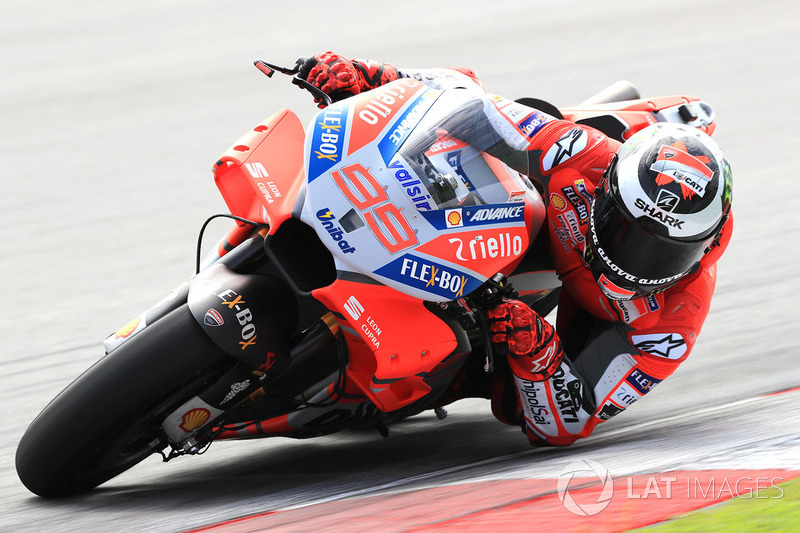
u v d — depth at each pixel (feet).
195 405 36.45
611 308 41.78
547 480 35.86
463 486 36.47
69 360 59.82
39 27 205.05
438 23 196.44
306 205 35.91
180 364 34.58
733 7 198.70
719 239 41.34
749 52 160.04
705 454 37.96
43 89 154.81
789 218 84.38
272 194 37.09
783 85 137.08
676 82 142.51
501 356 43.55
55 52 181.98
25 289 74.38
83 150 120.06
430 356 36.40
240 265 37.52
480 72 152.15
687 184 35.65
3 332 65.41
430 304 36.68
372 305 35.19
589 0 216.54
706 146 36.78
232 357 35.65
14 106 144.46
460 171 37.55
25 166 113.80
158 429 37.32
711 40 171.01
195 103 142.20
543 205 41.04
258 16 208.74
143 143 122.01
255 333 35.27
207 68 165.68
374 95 39.01
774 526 28.94
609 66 154.30
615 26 186.39
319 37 187.11
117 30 200.34
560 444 42.73
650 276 37.55
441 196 36.60
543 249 43.19
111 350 36.19
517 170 39.78
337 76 42.52
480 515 31.63
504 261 37.37
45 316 68.33
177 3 226.99
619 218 36.81
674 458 37.96
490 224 37.35
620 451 40.73
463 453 44.37
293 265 36.35
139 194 100.73
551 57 161.99
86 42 189.57
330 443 47.34
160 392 34.78
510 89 140.15
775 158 103.30
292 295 37.83
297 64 44.27
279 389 39.91
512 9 209.26
